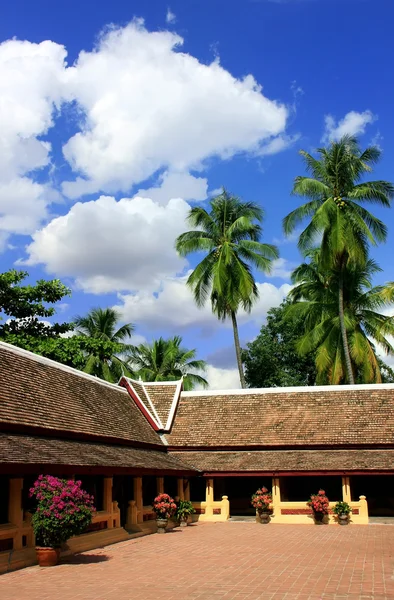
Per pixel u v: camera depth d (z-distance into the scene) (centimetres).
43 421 1862
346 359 3397
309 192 3528
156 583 1251
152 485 2550
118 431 2425
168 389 3288
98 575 1346
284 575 1332
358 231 3484
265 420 3005
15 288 3588
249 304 3847
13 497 1492
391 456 2630
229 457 2822
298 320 4444
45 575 1343
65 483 1491
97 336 4553
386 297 2950
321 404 3036
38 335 3625
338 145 3550
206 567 1456
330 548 1789
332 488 3019
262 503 2647
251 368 4862
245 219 3806
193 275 3897
